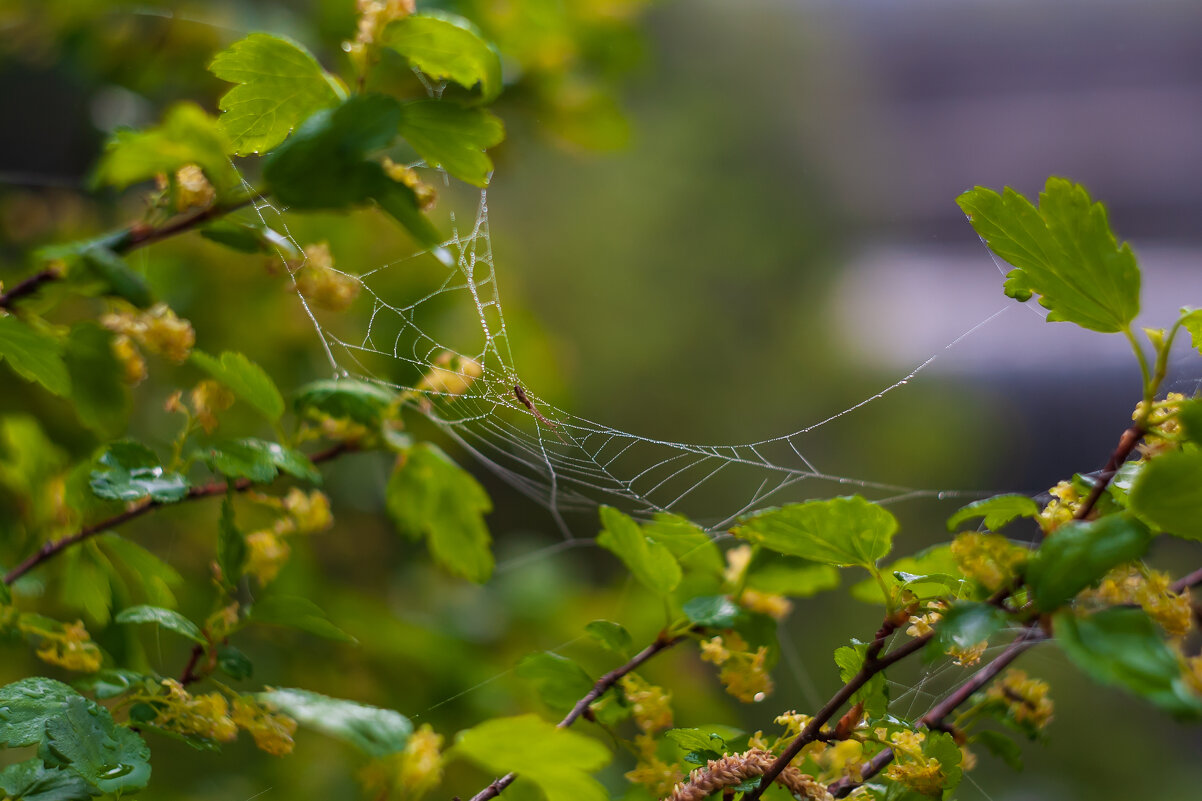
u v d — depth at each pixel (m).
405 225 0.72
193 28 0.94
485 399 0.86
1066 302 0.69
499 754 0.67
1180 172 3.80
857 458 2.91
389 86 0.81
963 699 0.72
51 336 0.73
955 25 4.09
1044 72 4.11
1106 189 3.93
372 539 1.16
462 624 1.05
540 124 0.87
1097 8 4.12
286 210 0.73
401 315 0.94
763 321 3.31
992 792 1.58
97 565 0.74
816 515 0.69
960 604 0.67
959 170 3.94
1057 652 0.85
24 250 0.97
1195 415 0.68
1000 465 2.79
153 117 1.05
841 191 3.75
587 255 3.25
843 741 0.71
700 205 3.47
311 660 0.88
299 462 0.73
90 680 0.70
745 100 3.81
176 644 0.83
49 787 0.68
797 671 1.39
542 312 3.03
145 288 0.72
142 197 0.74
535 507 1.85
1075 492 0.69
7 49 1.00
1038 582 0.67
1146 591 0.67
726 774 0.69
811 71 3.93
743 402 3.10
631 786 0.73
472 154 0.72
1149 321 1.31
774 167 3.74
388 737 0.68
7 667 0.80
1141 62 4.08
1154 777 1.88
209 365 0.73
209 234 0.73
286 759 0.82
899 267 3.42
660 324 3.18
